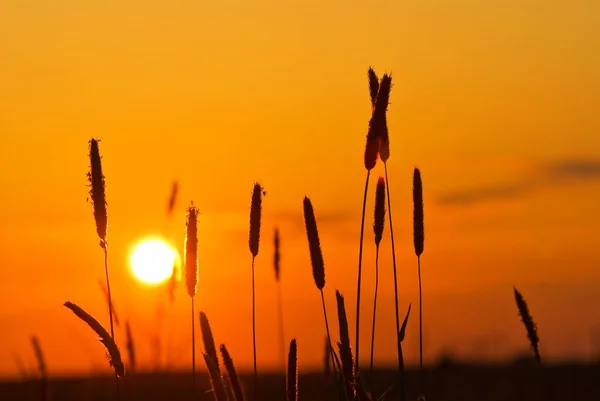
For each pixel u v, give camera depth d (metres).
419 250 7.50
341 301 6.48
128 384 8.27
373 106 7.42
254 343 7.49
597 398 20.36
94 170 6.98
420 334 7.31
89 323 6.28
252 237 7.66
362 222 7.02
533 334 7.43
